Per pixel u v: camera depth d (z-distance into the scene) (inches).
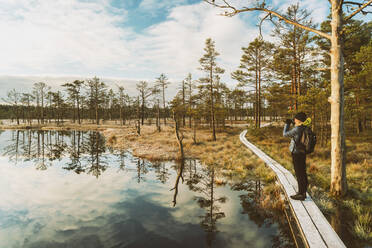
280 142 688.4
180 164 476.7
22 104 2596.0
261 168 358.3
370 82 605.9
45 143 944.3
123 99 2529.5
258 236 151.9
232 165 411.8
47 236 169.2
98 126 2062.0
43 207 237.1
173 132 1195.3
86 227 182.7
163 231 168.4
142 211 214.8
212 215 197.3
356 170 301.7
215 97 1001.5
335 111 195.9
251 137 871.7
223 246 140.3
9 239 166.4
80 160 549.3
